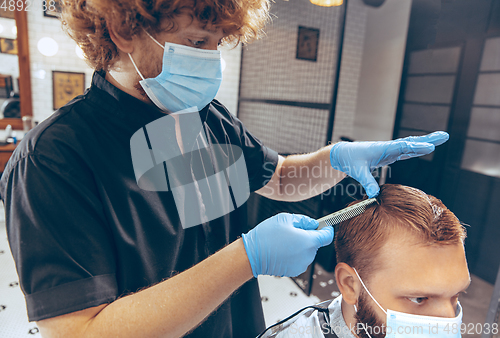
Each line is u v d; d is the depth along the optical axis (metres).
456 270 0.58
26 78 3.28
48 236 0.51
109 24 0.59
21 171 0.54
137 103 0.67
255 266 0.56
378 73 4.04
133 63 0.65
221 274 0.54
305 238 0.58
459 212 1.65
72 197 0.56
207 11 0.59
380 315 0.63
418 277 0.58
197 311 0.52
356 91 4.40
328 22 3.71
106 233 0.62
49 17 3.21
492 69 1.48
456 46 1.64
